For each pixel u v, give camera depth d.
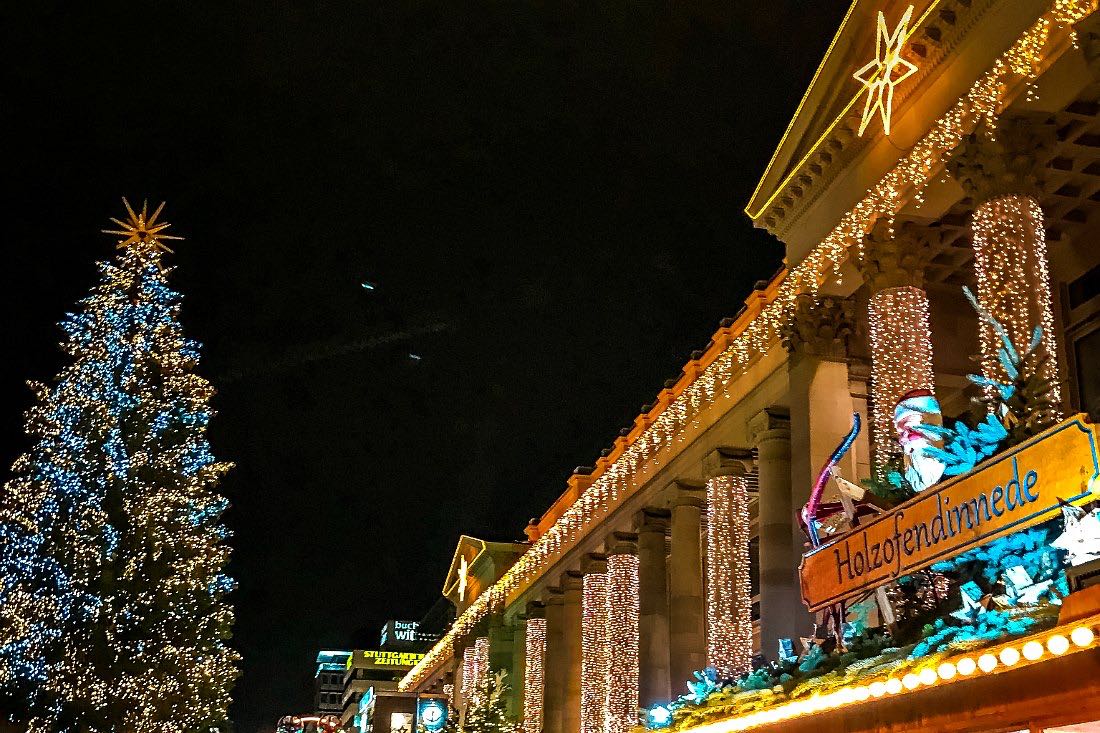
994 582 8.02
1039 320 19.66
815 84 28.80
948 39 23.23
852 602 9.98
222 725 39.88
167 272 39.00
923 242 25.47
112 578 34.91
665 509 43.88
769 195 31.11
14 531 35.22
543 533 61.19
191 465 38.22
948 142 22.73
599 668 48.91
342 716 145.25
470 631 72.75
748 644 34.88
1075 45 19.09
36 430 36.47
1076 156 22.67
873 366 24.84
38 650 34.25
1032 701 5.89
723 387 37.47
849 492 10.70
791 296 29.27
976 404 9.52
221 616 38.75
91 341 37.09
